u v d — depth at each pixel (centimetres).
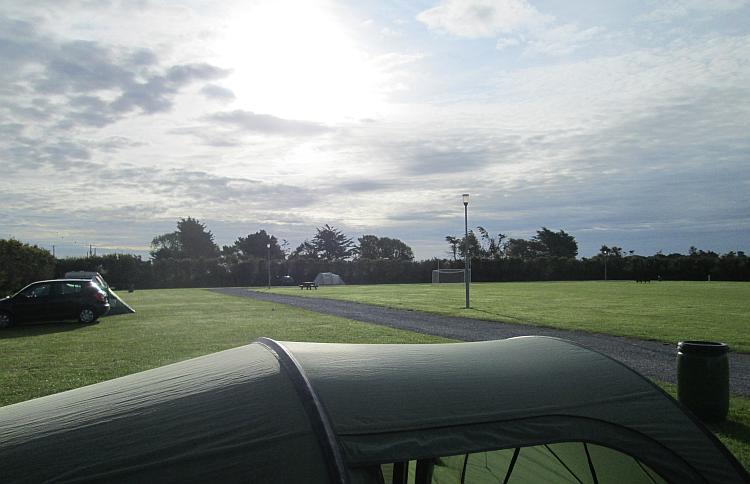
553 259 7844
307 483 261
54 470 264
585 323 1866
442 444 301
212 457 270
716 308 2483
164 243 12675
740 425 698
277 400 301
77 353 1345
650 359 1158
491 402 333
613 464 377
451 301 3188
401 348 404
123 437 282
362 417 298
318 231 12388
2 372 1102
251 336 1633
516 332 1642
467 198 2709
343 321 2062
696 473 348
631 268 7681
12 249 3494
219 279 6950
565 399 350
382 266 7744
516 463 418
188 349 1396
